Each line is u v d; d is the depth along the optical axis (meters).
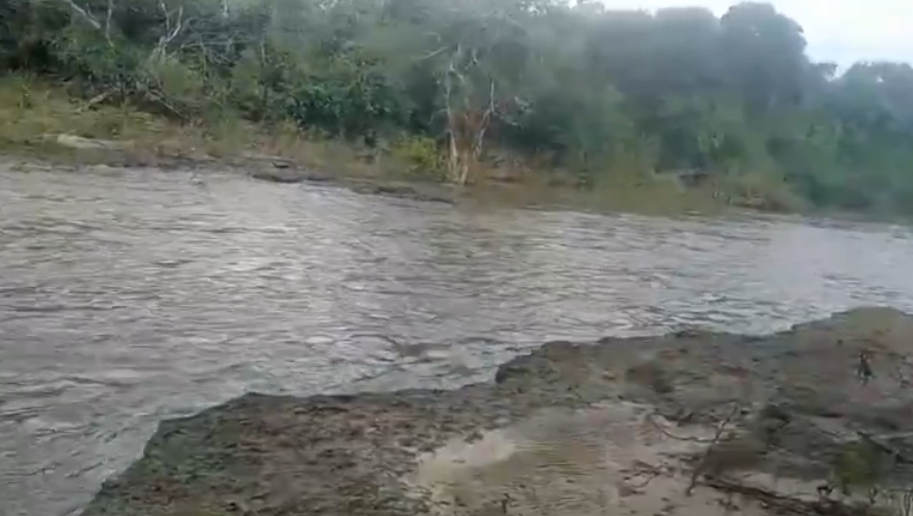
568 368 8.69
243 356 8.26
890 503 5.83
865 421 7.48
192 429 6.27
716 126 35.97
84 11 27.84
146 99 26.55
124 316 9.11
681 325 11.94
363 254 14.62
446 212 22.31
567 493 5.70
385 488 5.57
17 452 5.71
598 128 34.66
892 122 38.16
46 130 22.11
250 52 30.84
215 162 23.75
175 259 12.10
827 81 39.12
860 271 20.50
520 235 19.58
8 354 7.56
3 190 15.71
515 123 33.34
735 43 38.03
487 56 32.44
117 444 5.95
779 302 14.94
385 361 8.60
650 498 5.71
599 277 15.21
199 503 5.17
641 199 30.91
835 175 35.66
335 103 30.19
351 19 34.44
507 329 10.45
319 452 6.03
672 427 7.09
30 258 11.08
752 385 8.46
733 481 6.01
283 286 11.41
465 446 6.38
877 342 10.98
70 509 5.03
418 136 31.45
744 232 26.14
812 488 5.95
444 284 12.90
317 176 25.06
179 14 29.94
